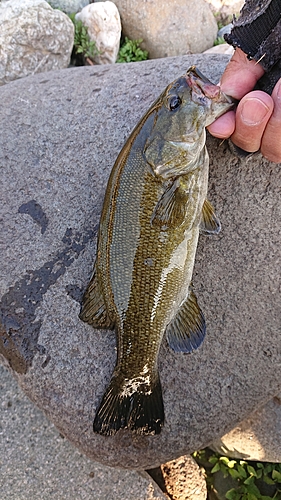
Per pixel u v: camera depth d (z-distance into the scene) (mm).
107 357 325
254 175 334
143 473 391
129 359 301
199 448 337
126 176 280
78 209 346
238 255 338
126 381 306
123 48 606
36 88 382
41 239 343
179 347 312
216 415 332
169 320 300
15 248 342
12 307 332
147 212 278
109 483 383
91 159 351
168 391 328
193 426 329
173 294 294
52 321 330
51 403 326
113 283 290
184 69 360
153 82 360
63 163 354
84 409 323
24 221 346
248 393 337
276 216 338
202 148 281
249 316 338
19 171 355
